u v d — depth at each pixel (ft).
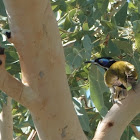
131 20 51.37
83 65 50.11
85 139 33.76
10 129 52.80
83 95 56.18
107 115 35.86
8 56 45.73
